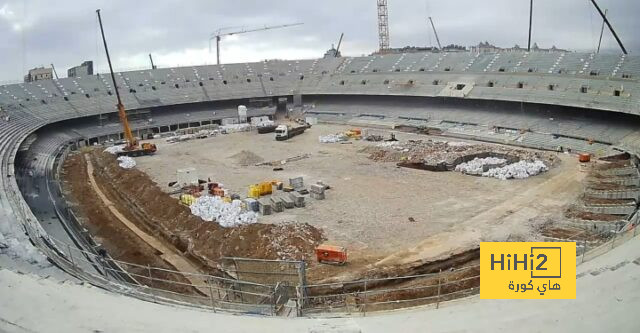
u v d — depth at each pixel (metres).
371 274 34.72
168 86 120.69
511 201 49.84
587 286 19.67
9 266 23.58
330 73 128.25
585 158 64.56
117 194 62.44
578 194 51.22
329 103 124.31
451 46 179.75
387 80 115.50
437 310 18.67
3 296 18.52
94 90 111.56
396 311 21.06
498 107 96.31
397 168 66.44
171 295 27.58
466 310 18.52
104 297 19.11
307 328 16.38
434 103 107.56
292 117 120.19
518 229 41.81
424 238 40.97
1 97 97.06
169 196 55.34
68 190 63.25
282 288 28.64
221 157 79.00
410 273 35.16
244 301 31.28
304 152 80.06
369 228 43.75
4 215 33.38
